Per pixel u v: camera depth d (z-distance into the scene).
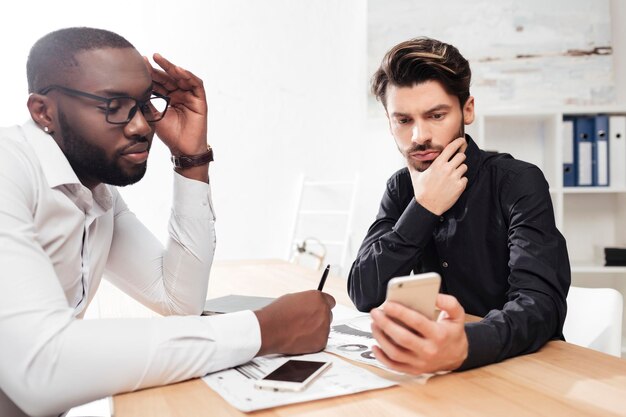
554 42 2.95
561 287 1.00
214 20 2.97
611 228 2.96
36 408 0.65
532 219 1.09
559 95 2.94
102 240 1.00
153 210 2.86
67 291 0.92
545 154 2.93
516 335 0.83
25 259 0.69
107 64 0.80
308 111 3.15
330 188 3.20
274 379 0.71
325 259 3.20
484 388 0.70
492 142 2.96
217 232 3.04
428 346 0.68
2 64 2.59
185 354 0.72
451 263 1.27
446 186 1.13
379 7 3.07
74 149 0.83
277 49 3.09
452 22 3.00
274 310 0.83
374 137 3.23
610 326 1.13
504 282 1.23
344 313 1.17
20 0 2.61
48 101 0.82
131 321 0.72
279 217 3.13
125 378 0.68
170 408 0.64
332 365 0.79
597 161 2.70
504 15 2.97
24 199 0.76
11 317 0.65
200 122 1.06
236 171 3.05
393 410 0.63
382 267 1.14
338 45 3.18
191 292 1.09
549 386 0.71
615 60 2.99
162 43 2.89
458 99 1.13
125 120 0.82
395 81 1.12
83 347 0.65
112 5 2.78
